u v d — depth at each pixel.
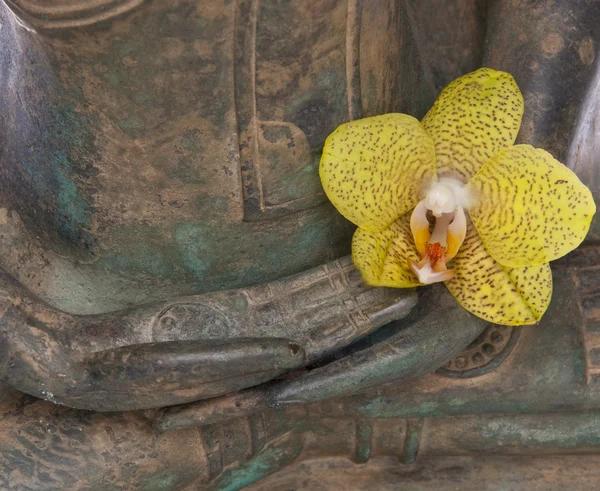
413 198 0.63
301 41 0.63
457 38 0.69
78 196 0.65
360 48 0.64
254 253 0.67
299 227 0.66
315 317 0.65
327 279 0.65
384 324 0.65
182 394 0.63
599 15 0.66
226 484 0.70
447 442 0.71
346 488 0.71
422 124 0.64
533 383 0.68
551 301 0.69
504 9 0.67
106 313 0.64
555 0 0.66
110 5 0.61
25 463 0.65
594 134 0.69
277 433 0.69
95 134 0.64
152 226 0.66
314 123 0.64
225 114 0.63
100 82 0.63
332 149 0.63
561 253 0.63
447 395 0.68
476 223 0.63
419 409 0.69
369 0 0.63
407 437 0.70
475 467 0.72
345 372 0.64
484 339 0.68
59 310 0.64
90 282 0.67
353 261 0.65
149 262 0.66
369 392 0.68
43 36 0.62
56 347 0.63
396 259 0.64
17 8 0.62
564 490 0.71
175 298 0.65
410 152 0.63
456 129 0.63
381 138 0.63
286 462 0.71
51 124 0.65
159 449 0.67
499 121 0.63
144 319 0.64
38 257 0.67
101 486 0.66
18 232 0.67
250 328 0.65
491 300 0.64
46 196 0.66
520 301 0.64
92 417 0.66
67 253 0.66
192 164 0.64
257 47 0.62
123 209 0.65
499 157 0.62
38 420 0.66
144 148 0.64
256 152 0.64
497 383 0.68
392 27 0.65
